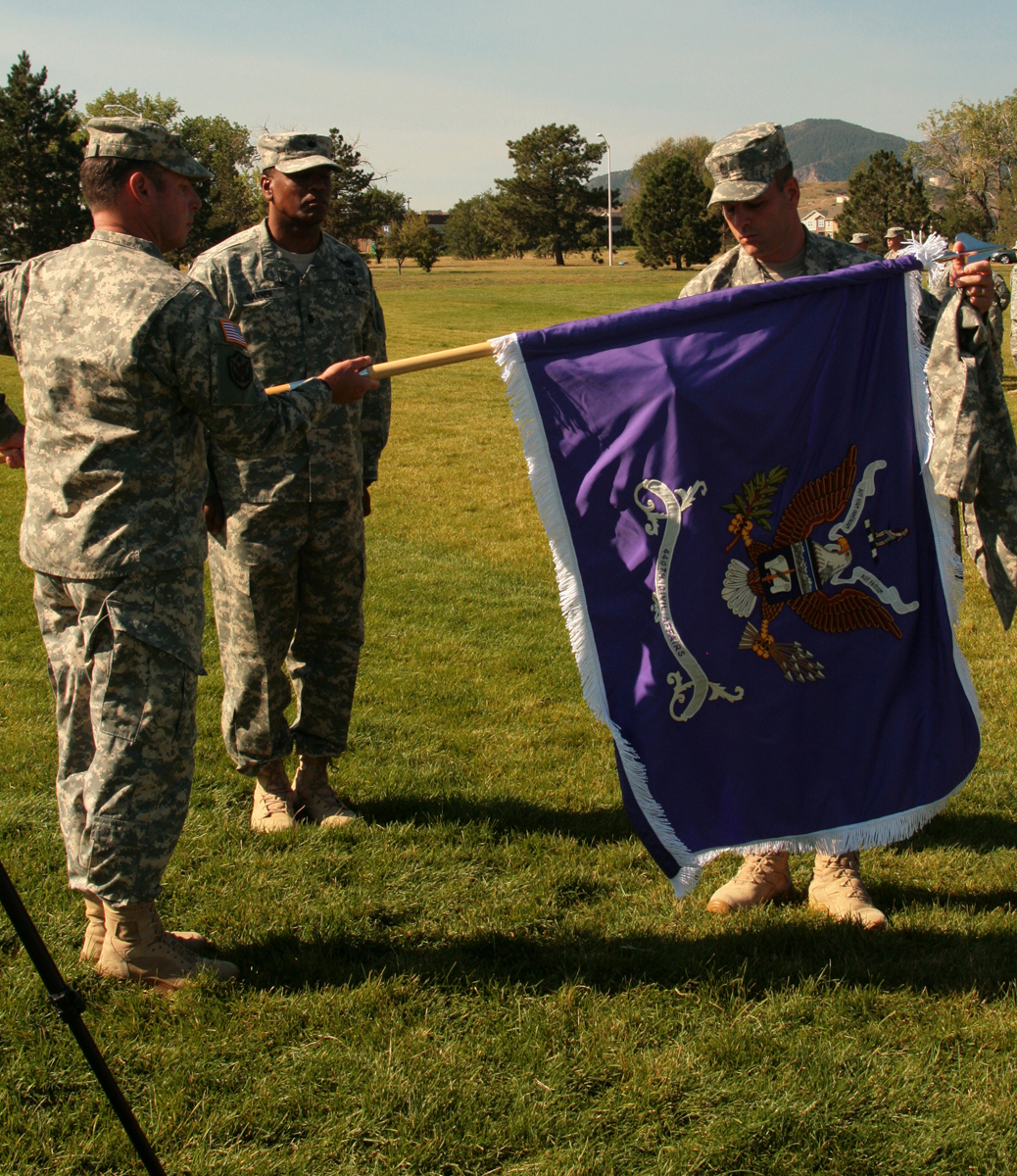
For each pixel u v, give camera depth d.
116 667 2.79
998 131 68.69
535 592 7.33
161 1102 2.48
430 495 10.66
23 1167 2.31
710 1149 2.35
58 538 2.80
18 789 4.10
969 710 3.29
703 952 3.10
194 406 2.81
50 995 2.13
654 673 3.08
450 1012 2.83
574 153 103.88
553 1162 2.33
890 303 3.22
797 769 3.18
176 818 2.91
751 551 3.13
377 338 4.07
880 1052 2.65
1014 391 16.36
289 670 4.08
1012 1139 2.38
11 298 2.91
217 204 79.25
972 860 3.68
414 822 3.95
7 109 57.19
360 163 86.44
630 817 3.07
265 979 2.97
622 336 3.10
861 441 3.20
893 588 3.25
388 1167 2.32
